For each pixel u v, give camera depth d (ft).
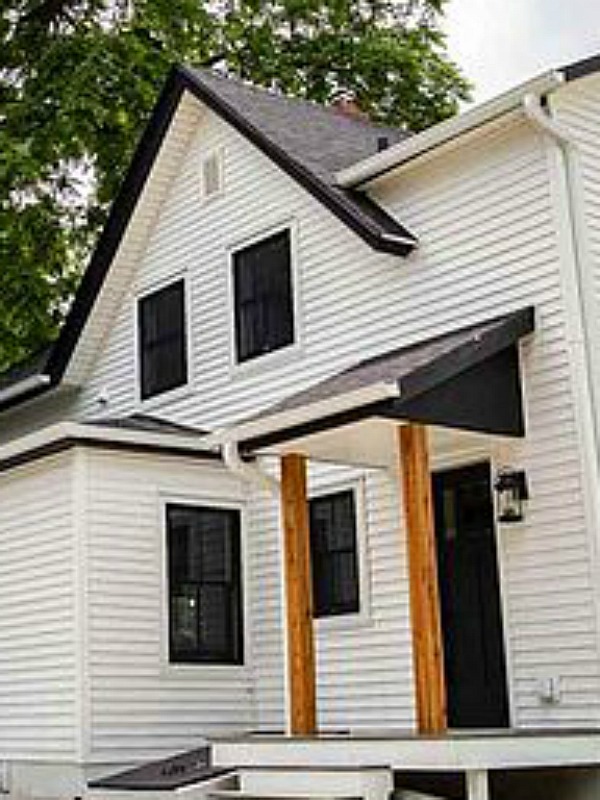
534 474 32.94
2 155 60.13
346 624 38.58
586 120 34.86
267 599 42.06
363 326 39.29
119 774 37.09
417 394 30.17
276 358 42.45
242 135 44.62
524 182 34.53
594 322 32.73
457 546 35.65
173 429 43.70
